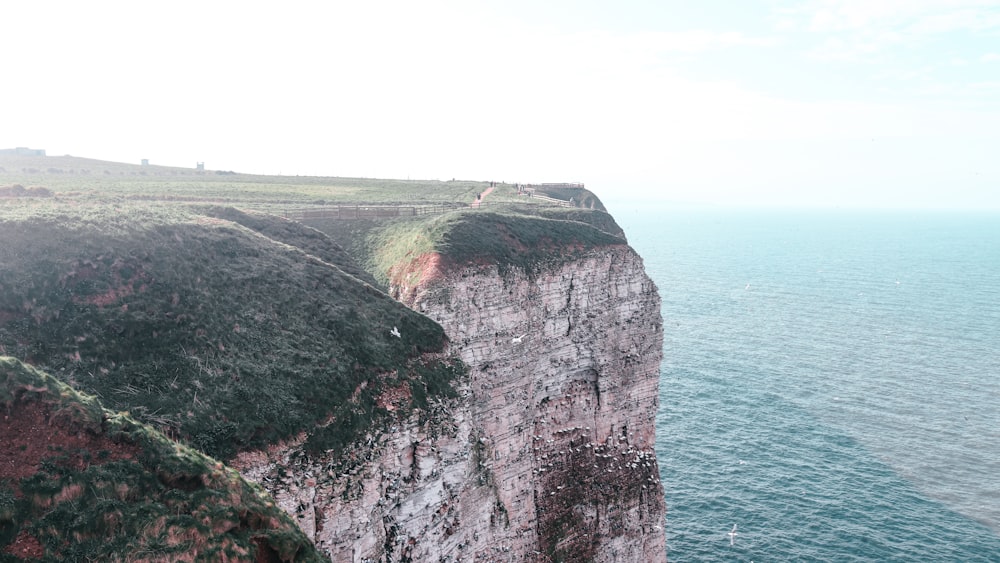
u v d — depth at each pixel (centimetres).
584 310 5894
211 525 1983
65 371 2705
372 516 3241
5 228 3139
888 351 14225
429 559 3709
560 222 6297
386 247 6241
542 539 5522
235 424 2836
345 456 3136
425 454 3600
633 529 6078
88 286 3072
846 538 7162
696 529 7356
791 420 10194
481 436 4772
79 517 1827
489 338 5006
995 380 12212
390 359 3728
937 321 17462
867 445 9325
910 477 8419
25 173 11831
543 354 5575
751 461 8869
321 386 3241
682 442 9438
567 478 5844
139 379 2836
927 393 11438
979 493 8044
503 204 8656
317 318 3697
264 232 5394
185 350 3066
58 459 1898
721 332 15850
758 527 7388
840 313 18438
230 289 3578
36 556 1725
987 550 6944
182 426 2698
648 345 6381
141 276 3275
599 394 6062
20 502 1783
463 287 4875
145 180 11512
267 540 2081
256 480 2759
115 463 1980
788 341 15038
